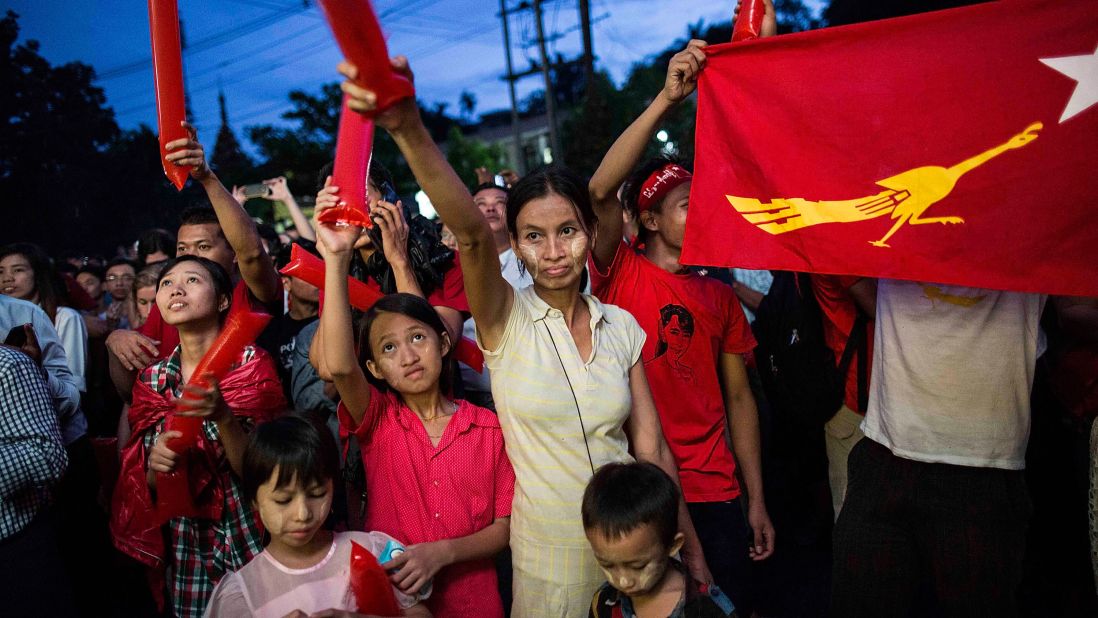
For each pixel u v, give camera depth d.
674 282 2.89
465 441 2.36
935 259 2.22
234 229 3.03
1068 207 2.10
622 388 2.22
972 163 2.18
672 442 2.81
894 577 2.54
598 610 2.11
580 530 2.16
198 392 2.19
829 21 14.27
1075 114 2.09
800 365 3.35
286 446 2.07
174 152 2.40
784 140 2.38
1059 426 3.27
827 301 3.19
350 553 2.17
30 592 2.53
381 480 2.36
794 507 4.48
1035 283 2.13
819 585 3.86
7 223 25.58
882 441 2.54
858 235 2.30
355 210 1.81
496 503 2.37
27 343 2.88
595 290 2.87
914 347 2.44
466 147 39.91
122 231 27.00
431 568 2.15
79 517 3.42
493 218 4.27
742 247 2.43
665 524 1.97
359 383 2.28
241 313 2.23
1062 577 3.39
